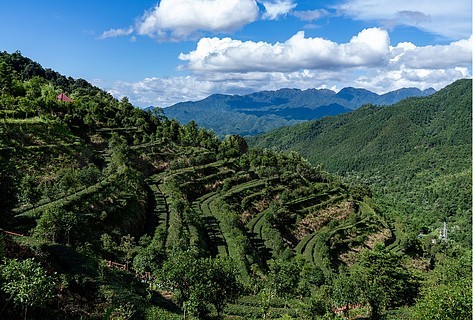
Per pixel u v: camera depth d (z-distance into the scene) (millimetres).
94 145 117938
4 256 37188
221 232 94750
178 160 130625
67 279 42062
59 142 101500
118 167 99625
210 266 46406
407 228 165875
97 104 143875
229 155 154125
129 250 64000
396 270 75625
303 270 84438
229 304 59000
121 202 81125
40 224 54781
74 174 80625
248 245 86375
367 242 127125
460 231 194875
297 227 121625
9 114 102188
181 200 95125
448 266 101250
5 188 54000
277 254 97500
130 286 50719
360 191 191000
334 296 63281
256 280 70188
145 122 150125
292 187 149500
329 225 129250
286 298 64500
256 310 57562
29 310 32969
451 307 37250
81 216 66688
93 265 49062
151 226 84000
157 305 47969
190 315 45094
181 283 46094
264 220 113875
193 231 84125
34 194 63438
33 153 90625
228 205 110812
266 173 148125
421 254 134125
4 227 54000
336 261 110625
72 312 37156
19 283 28500
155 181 114250
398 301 72188
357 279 63812
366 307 68062
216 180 129750
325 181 182500
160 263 57906
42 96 126375
